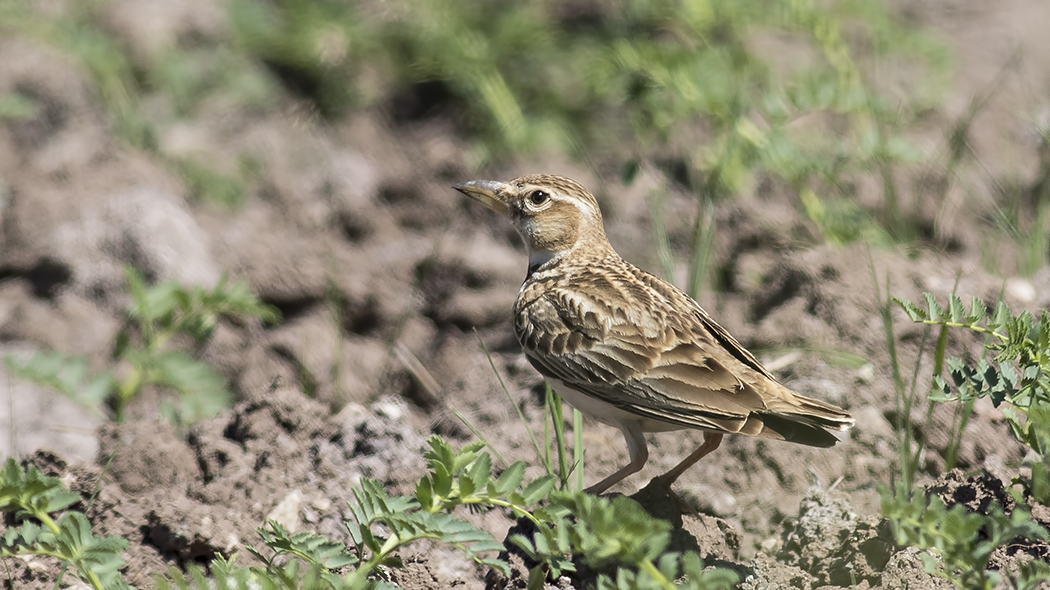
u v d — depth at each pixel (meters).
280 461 9.51
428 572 8.55
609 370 8.93
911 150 13.70
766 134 13.83
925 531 7.06
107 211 14.30
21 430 11.23
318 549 7.57
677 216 14.54
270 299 13.78
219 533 8.69
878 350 10.96
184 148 16.80
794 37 17.83
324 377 12.94
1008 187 15.06
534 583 7.44
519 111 16.70
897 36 16.80
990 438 9.74
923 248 13.45
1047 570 6.96
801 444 9.08
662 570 6.56
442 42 17.44
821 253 12.22
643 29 17.61
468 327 13.41
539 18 17.97
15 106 16.88
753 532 9.06
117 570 7.85
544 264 10.34
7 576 8.41
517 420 10.77
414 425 11.54
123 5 19.14
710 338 8.95
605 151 16.27
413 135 17.53
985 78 18.08
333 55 18.08
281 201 15.59
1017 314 11.50
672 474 8.77
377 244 14.91
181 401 11.30
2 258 14.21
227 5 19.53
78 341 13.13
